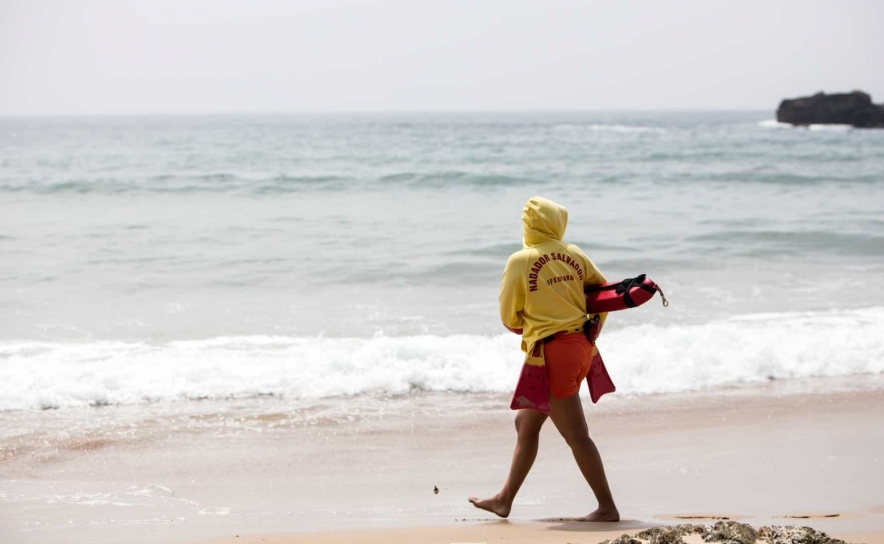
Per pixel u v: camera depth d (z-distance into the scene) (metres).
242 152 55.94
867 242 19.09
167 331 11.66
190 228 20.62
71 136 93.69
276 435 7.78
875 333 11.40
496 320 12.45
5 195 27.86
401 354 10.28
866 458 6.94
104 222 21.55
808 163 46.91
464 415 8.46
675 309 13.11
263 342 11.07
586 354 5.25
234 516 5.56
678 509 5.65
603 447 7.38
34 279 14.95
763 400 9.02
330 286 14.74
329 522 5.38
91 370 9.52
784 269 16.52
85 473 6.66
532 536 4.83
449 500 6.03
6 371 9.46
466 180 32.88
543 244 5.33
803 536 4.23
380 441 7.62
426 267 16.16
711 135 97.81
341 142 74.44
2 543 4.89
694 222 22.39
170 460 7.04
